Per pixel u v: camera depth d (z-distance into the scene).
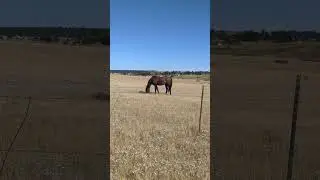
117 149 10.66
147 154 10.41
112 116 17.95
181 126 15.59
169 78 49.47
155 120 17.64
